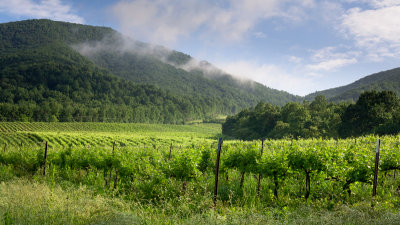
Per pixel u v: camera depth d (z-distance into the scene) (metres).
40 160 14.88
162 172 9.19
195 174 9.02
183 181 9.02
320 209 6.32
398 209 6.33
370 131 41.91
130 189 9.65
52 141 61.75
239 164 9.88
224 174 11.09
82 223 5.40
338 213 5.56
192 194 8.08
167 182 8.85
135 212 6.61
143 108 176.25
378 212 5.55
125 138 66.94
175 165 9.09
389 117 41.38
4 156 16.94
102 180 12.49
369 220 4.93
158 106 196.50
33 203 6.57
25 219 5.45
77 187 10.52
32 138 65.69
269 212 6.19
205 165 10.74
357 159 8.20
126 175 11.13
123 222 5.34
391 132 37.72
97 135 72.38
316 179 8.41
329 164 7.75
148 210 6.74
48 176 12.18
